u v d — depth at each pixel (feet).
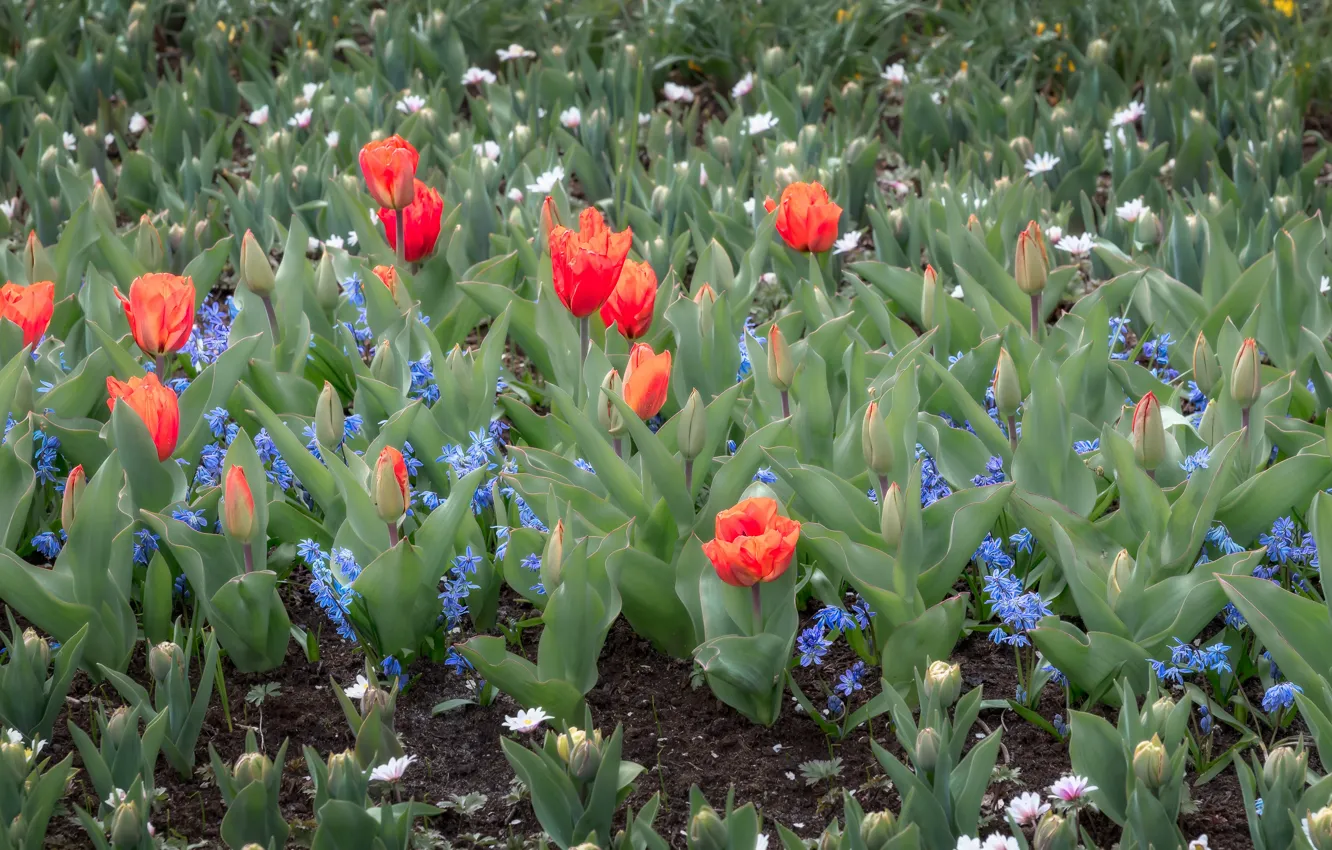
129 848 7.11
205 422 8.11
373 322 8.61
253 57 11.96
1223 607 7.64
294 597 8.20
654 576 7.76
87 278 8.64
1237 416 8.02
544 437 8.30
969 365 8.33
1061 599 7.97
